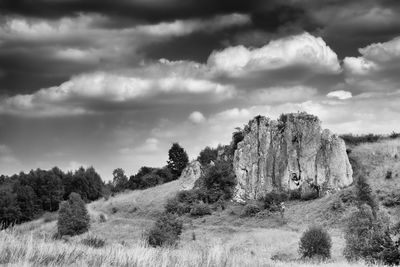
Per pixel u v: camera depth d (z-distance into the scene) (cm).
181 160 12712
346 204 6969
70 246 1461
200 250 1631
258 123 9181
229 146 10112
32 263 1186
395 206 6488
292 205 7912
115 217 9875
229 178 9194
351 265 2861
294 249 4962
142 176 12738
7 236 1473
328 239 4191
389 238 3331
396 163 7738
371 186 7281
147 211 9681
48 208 12250
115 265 1328
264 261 1911
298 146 8500
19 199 11438
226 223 7950
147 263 1366
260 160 8869
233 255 1659
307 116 8600
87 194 13812
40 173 12794
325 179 7975
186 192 9469
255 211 7975
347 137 9312
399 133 9119
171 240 5091
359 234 3662
